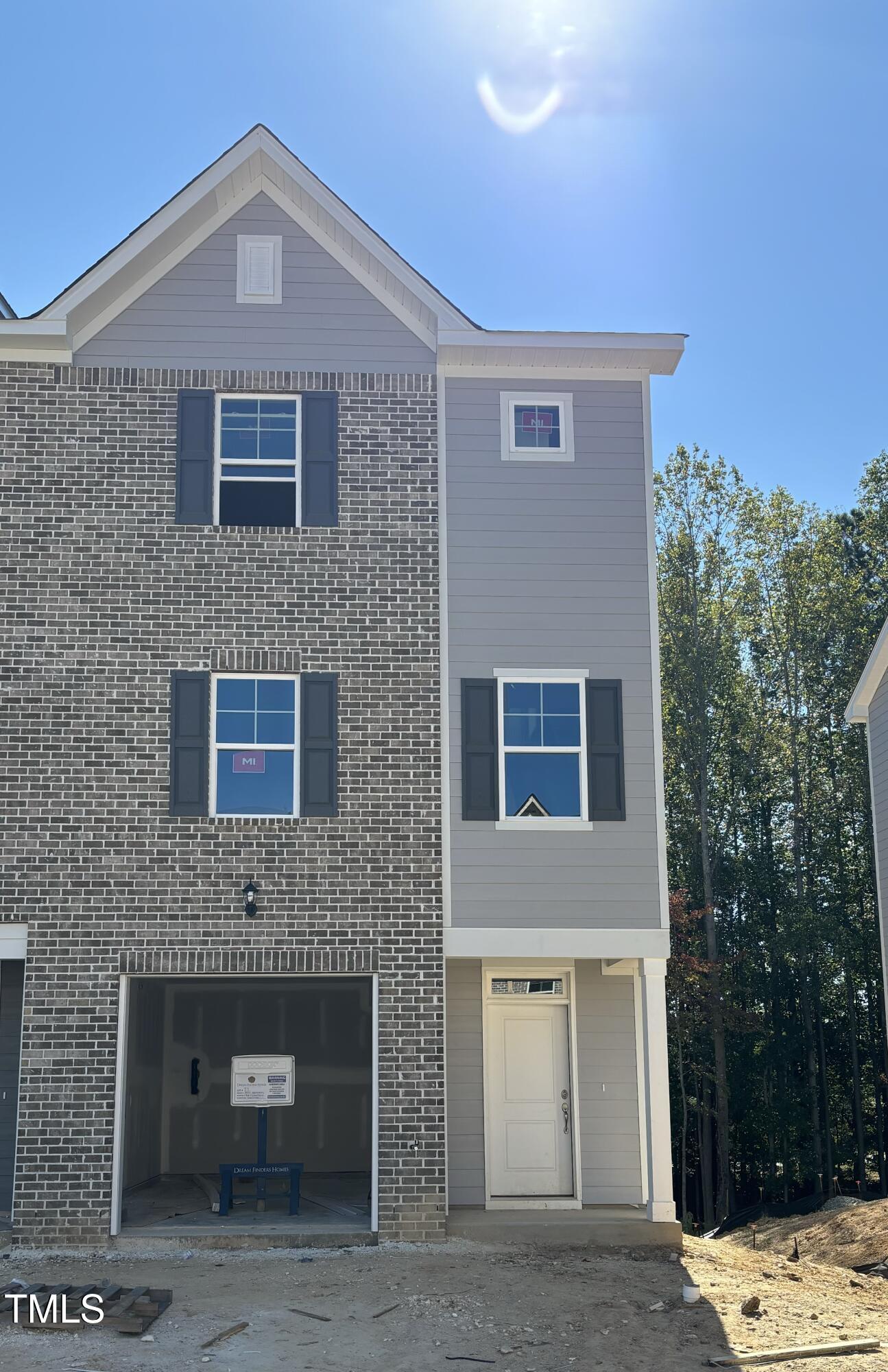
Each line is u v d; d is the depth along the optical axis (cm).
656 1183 1420
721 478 3653
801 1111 3344
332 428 1527
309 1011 1861
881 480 3844
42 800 1419
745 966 3472
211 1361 981
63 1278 1217
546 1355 1012
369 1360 991
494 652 1497
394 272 1526
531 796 1475
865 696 2289
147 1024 1683
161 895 1408
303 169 1515
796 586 3628
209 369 1523
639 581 1528
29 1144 1348
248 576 1483
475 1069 1549
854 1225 1900
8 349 1501
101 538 1476
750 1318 1127
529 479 1539
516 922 1437
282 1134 1820
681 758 3538
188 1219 1416
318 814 1441
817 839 3569
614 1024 1573
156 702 1447
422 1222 1365
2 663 1444
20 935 1399
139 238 1492
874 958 3481
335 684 1472
